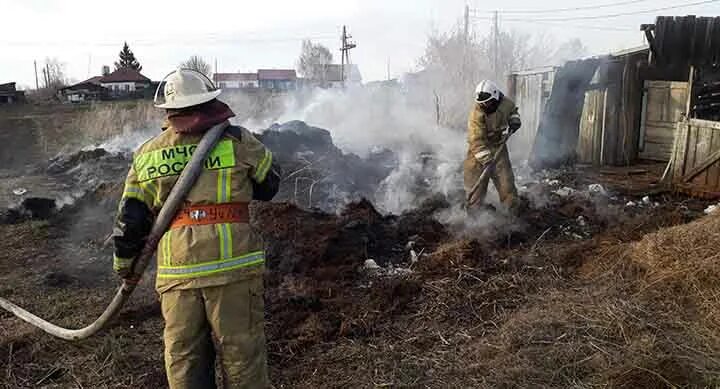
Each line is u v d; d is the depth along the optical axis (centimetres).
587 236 618
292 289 490
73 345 407
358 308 448
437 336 407
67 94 4344
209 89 290
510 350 371
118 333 428
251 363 278
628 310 402
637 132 1134
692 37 1072
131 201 277
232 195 280
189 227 274
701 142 819
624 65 1102
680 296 421
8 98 4038
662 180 882
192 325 275
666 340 366
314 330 418
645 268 466
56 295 509
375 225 611
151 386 358
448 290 470
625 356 350
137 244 278
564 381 337
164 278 275
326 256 541
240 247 277
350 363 378
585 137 1156
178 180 274
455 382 348
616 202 790
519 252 559
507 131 645
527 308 433
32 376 373
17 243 663
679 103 1083
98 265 590
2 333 427
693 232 480
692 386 321
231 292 273
